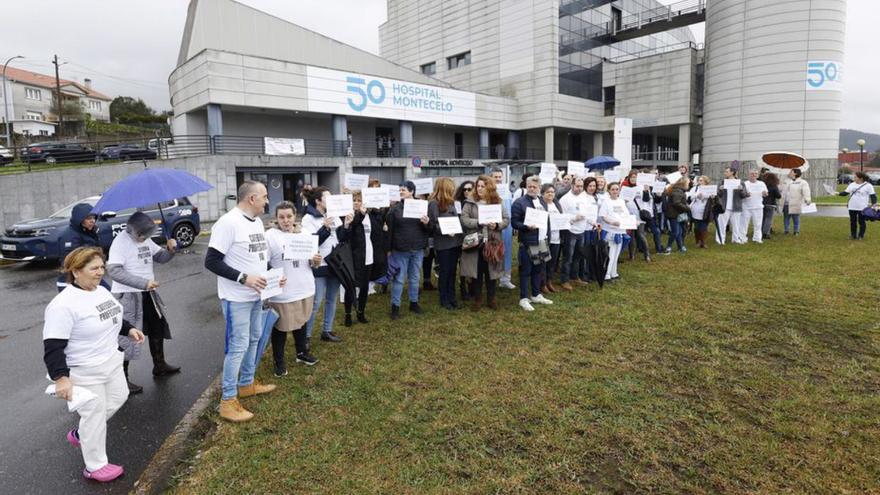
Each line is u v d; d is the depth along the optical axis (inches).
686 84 1451.8
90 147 1019.9
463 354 196.7
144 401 170.9
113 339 129.6
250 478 120.7
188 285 360.5
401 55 1919.3
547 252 259.1
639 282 313.0
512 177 1153.4
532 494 112.3
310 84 1098.1
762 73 1162.6
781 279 309.9
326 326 216.2
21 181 690.2
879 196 1152.2
